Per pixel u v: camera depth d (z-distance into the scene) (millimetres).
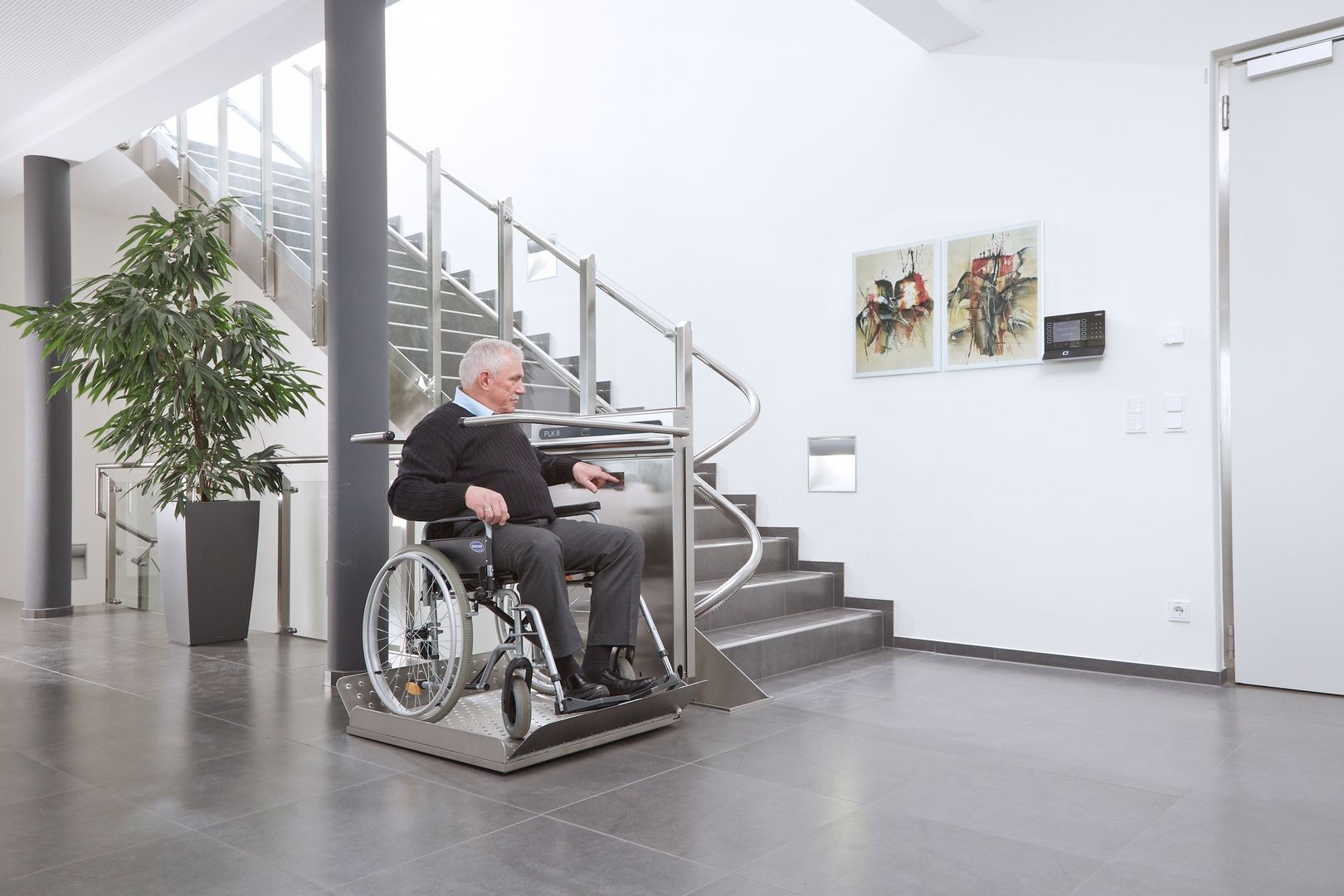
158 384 5062
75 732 3238
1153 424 4215
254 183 6336
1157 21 4230
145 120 5879
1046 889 1964
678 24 6156
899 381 5016
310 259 5805
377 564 4055
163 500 5152
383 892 1939
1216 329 4113
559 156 6930
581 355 4762
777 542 5312
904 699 3738
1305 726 3324
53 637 5328
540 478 3287
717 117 5918
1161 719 3416
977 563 4707
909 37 4766
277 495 5457
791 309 5492
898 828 2311
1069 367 4449
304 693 3861
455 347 5367
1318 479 3881
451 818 2375
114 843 2209
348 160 4066
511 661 2877
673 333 4305
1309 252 3918
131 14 4984
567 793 2568
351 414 4027
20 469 7555
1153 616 4195
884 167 5109
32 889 1949
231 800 2520
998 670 4336
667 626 3627
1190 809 2457
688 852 2154
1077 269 4438
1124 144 4320
